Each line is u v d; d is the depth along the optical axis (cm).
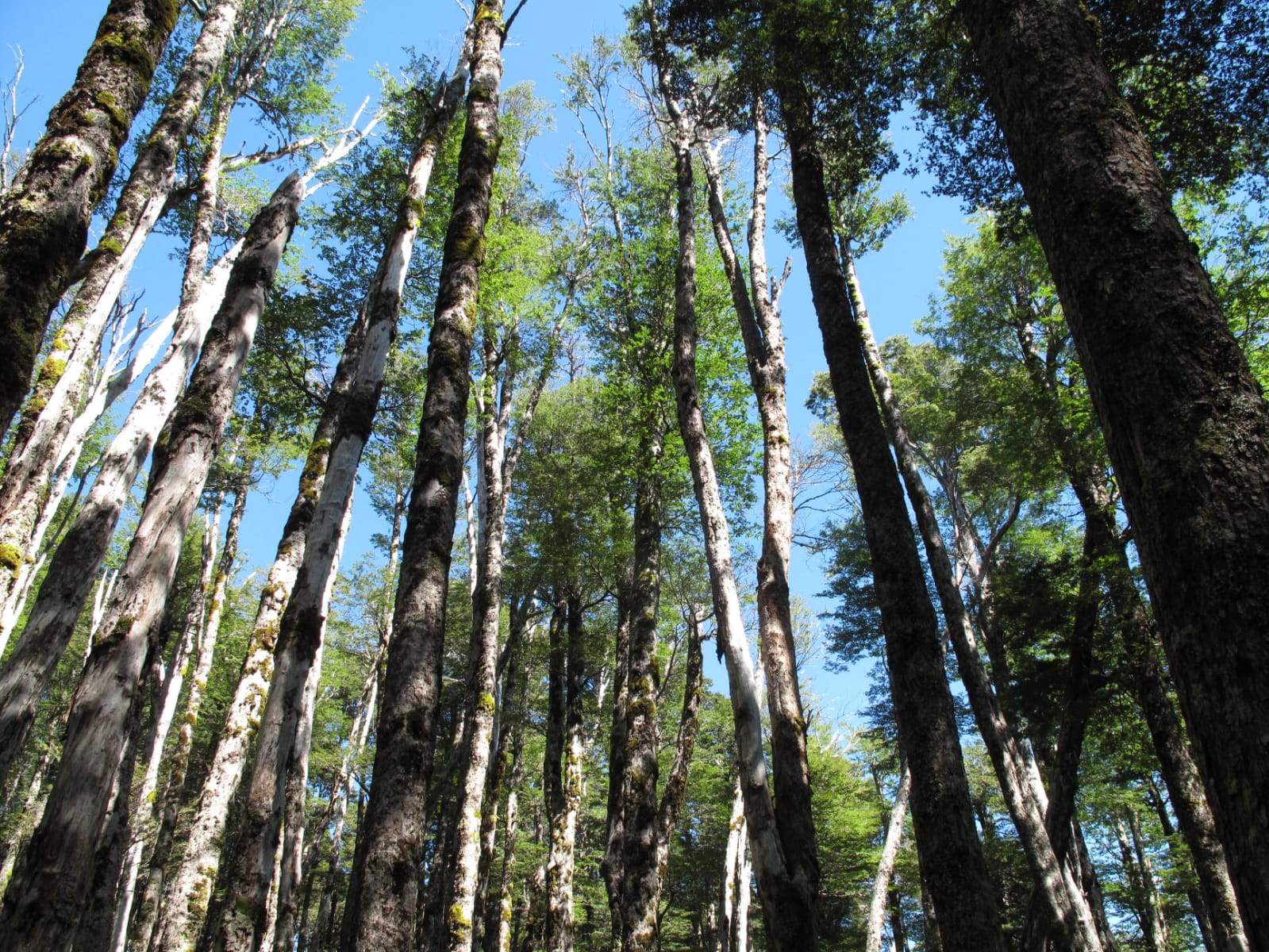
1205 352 266
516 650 2102
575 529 1791
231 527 1919
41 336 339
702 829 2642
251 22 1491
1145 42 896
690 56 1281
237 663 2455
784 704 712
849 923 2866
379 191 1410
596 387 2045
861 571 2194
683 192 1180
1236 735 217
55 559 542
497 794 1524
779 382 973
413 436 1526
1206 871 990
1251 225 1220
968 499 2380
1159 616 256
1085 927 1027
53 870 331
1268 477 239
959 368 1944
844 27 912
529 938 1912
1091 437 1336
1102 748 1552
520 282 1488
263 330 1332
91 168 377
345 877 2903
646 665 1181
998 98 372
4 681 492
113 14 431
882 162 1109
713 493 895
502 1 855
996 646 1534
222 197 1502
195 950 727
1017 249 1506
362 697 2467
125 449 596
